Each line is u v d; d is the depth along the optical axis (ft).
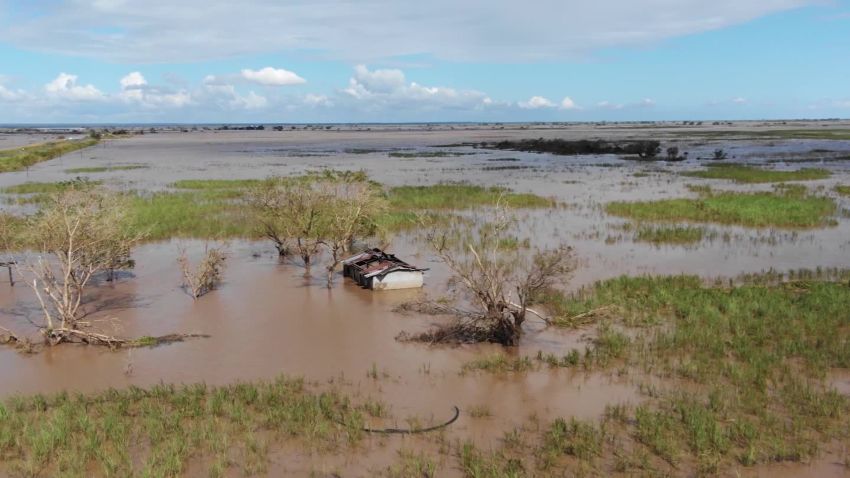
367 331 43.93
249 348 40.88
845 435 29.60
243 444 29.01
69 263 42.55
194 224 80.18
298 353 40.06
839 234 75.20
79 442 29.01
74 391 34.83
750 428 29.50
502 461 27.55
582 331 43.88
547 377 36.37
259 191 67.36
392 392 34.55
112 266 52.85
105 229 46.91
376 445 29.04
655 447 28.63
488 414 31.99
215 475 26.48
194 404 32.53
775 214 85.05
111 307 49.21
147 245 70.54
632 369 37.35
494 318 41.22
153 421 30.48
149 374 37.06
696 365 37.45
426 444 29.14
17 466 27.12
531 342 41.88
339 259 64.03
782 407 32.42
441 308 47.88
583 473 26.68
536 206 97.96
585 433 29.55
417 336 42.60
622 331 43.45
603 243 71.67
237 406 32.19
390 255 58.39
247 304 50.01
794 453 27.99
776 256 64.80
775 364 37.47
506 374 36.78
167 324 45.32
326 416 31.53
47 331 41.04
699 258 64.28
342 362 38.65
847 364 37.32
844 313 45.27
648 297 50.11
